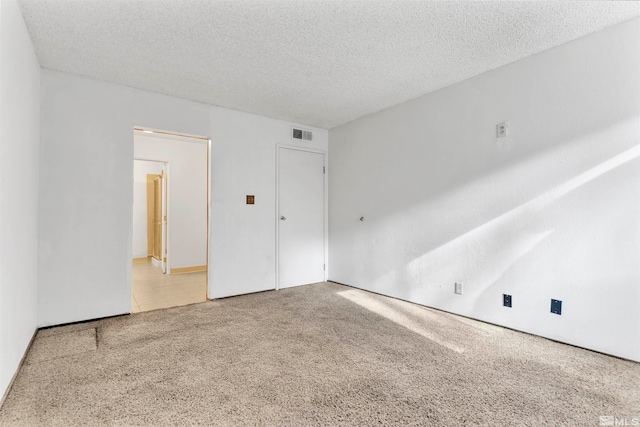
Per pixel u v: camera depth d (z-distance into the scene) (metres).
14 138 1.90
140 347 2.37
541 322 2.54
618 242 2.16
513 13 2.04
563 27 2.20
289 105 3.77
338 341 2.50
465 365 2.10
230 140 3.86
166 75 2.96
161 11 2.01
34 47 2.44
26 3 1.92
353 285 4.36
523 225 2.64
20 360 2.07
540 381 1.89
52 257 2.78
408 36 2.31
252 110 3.94
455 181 3.14
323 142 4.75
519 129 2.67
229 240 3.85
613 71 2.18
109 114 3.09
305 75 2.98
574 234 2.36
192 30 2.23
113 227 3.09
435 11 2.02
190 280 4.97
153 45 2.43
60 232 2.82
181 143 5.62
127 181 3.17
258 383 1.88
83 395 1.74
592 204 2.28
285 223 4.34
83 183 2.94
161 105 3.39
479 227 2.95
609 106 2.20
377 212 4.00
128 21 2.12
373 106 3.80
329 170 4.79
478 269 2.95
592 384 1.86
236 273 3.90
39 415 1.57
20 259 2.07
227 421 1.54
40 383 1.86
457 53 2.57
